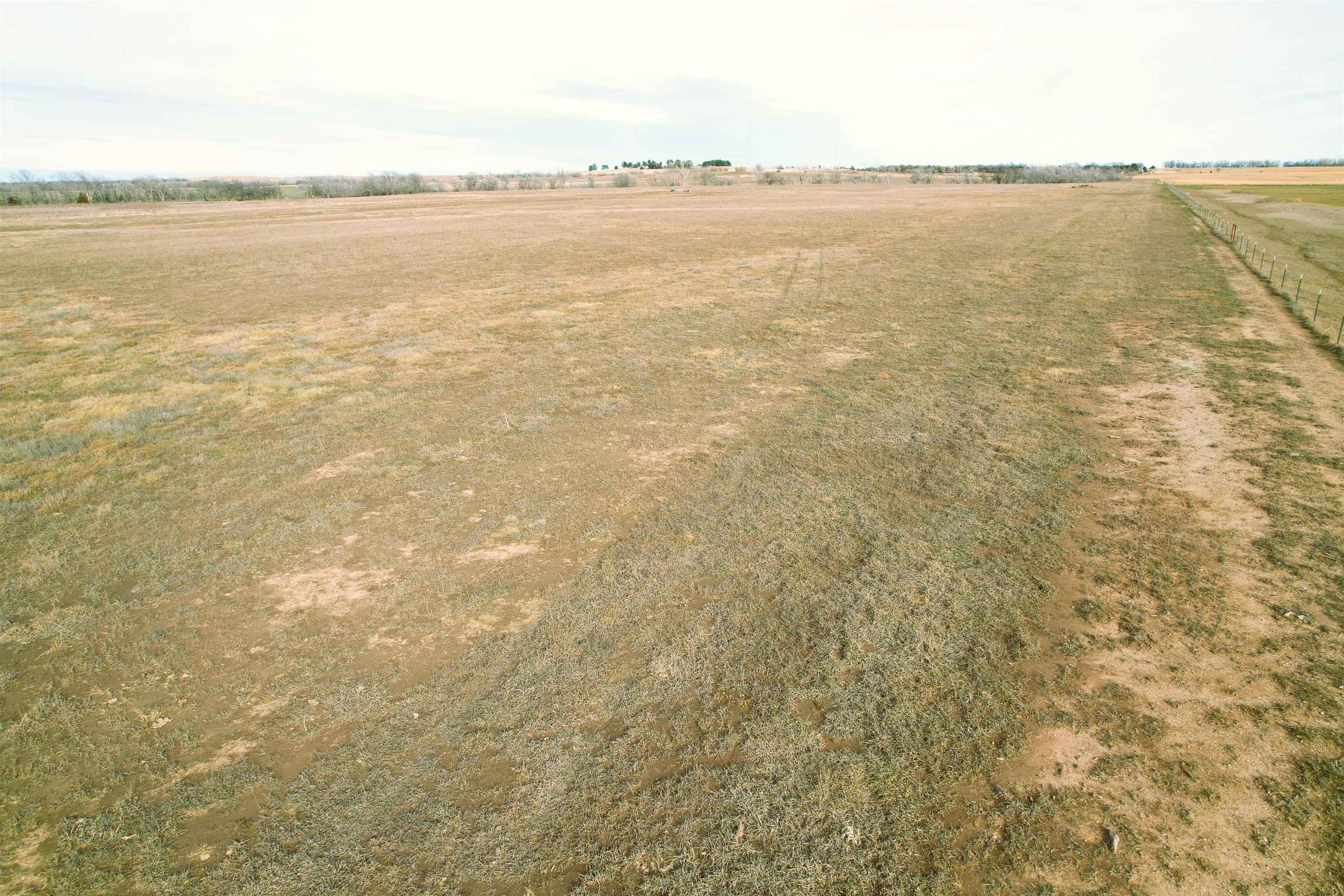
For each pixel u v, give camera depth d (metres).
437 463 8.45
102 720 4.49
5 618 5.61
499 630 5.22
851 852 3.46
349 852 3.53
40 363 13.61
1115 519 6.56
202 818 3.77
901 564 5.88
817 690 4.51
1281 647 4.75
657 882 3.32
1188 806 3.63
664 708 4.41
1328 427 8.50
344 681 4.75
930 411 9.69
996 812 3.64
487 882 3.35
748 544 6.30
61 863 3.54
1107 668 4.63
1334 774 3.78
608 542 6.44
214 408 10.75
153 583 6.05
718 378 11.58
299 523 7.03
